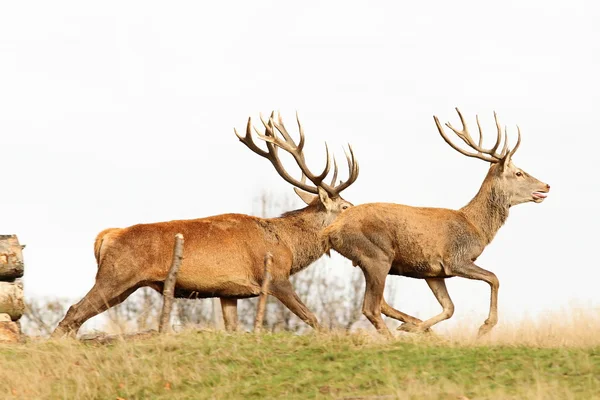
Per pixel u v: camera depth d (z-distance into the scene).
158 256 32.91
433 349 26.69
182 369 26.16
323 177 36.31
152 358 26.84
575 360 24.67
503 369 24.59
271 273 34.34
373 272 32.44
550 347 26.69
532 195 34.59
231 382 25.31
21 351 28.00
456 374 24.33
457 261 33.09
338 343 27.27
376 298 32.34
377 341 27.80
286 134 37.50
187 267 33.34
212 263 33.50
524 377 23.88
